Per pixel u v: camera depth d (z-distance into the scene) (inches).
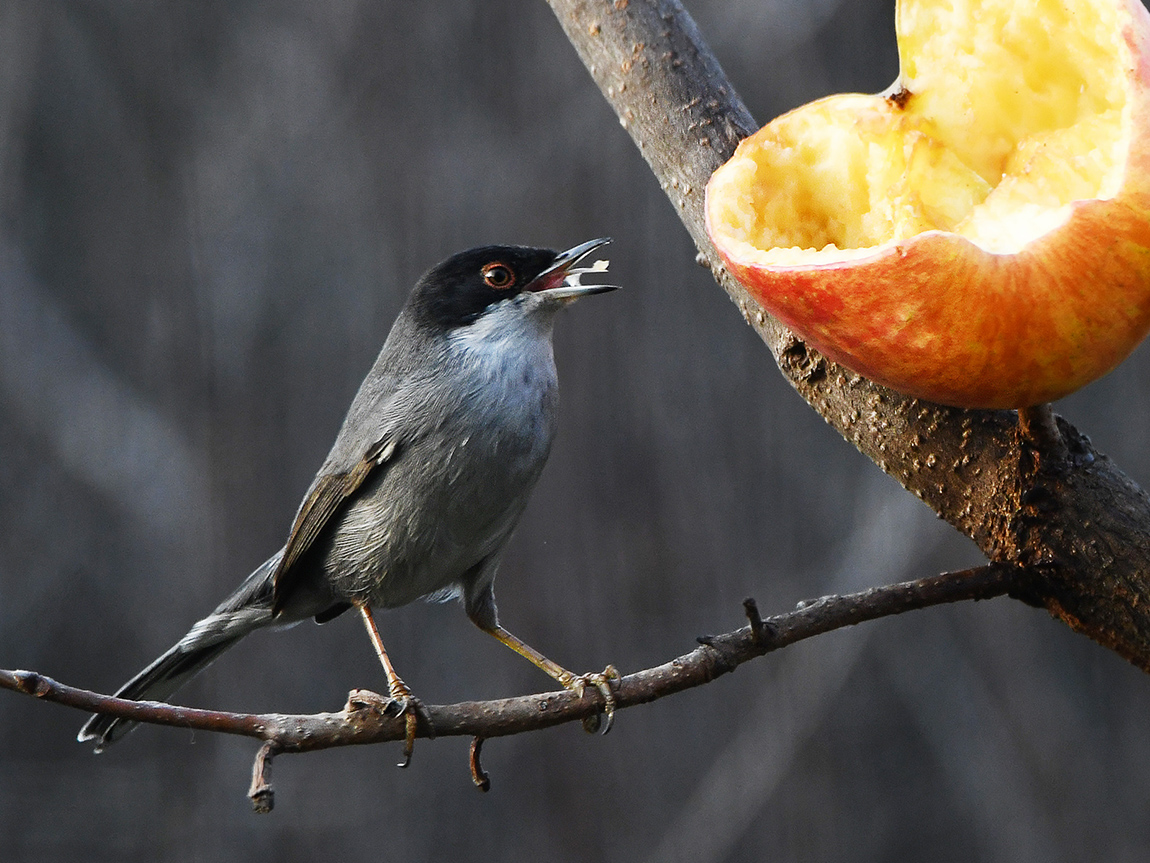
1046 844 599.2
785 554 603.5
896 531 595.2
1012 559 149.3
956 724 620.7
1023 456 147.2
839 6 638.5
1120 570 143.6
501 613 597.3
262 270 677.3
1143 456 588.7
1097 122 134.1
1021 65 141.1
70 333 703.1
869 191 144.8
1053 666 628.7
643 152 183.8
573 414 609.3
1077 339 119.4
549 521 600.4
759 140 147.5
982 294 118.8
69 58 716.0
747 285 132.6
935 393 127.6
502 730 176.6
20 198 708.7
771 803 594.2
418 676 615.2
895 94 145.6
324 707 619.5
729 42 644.1
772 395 621.0
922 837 601.0
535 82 651.5
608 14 184.7
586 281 623.5
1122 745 611.8
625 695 172.4
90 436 684.7
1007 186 137.3
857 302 123.1
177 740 634.8
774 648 167.5
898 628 631.2
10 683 154.5
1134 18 127.8
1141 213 116.9
